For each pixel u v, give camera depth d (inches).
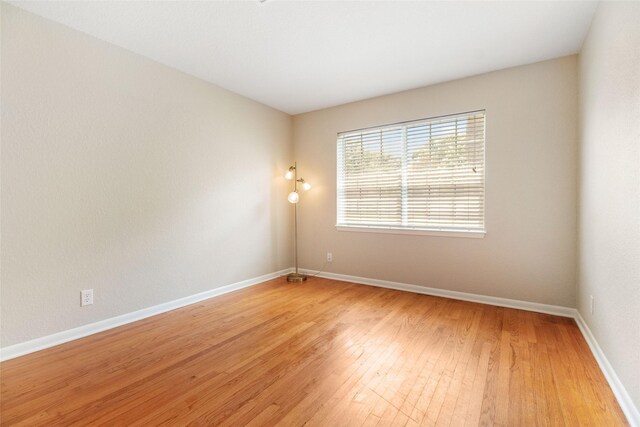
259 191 159.6
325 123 169.3
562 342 89.4
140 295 109.7
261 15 86.9
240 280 149.6
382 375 72.3
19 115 82.1
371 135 156.1
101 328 98.8
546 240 114.7
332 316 111.6
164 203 117.1
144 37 98.0
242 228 150.2
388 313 114.4
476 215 128.9
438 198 137.4
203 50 106.5
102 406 61.2
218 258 138.4
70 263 92.2
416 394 64.8
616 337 65.9
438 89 135.1
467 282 130.3
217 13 85.7
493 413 58.8
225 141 141.1
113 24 90.6
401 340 91.3
